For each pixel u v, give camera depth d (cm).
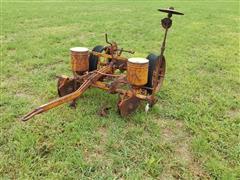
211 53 431
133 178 167
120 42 493
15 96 268
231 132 217
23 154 182
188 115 238
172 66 359
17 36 511
